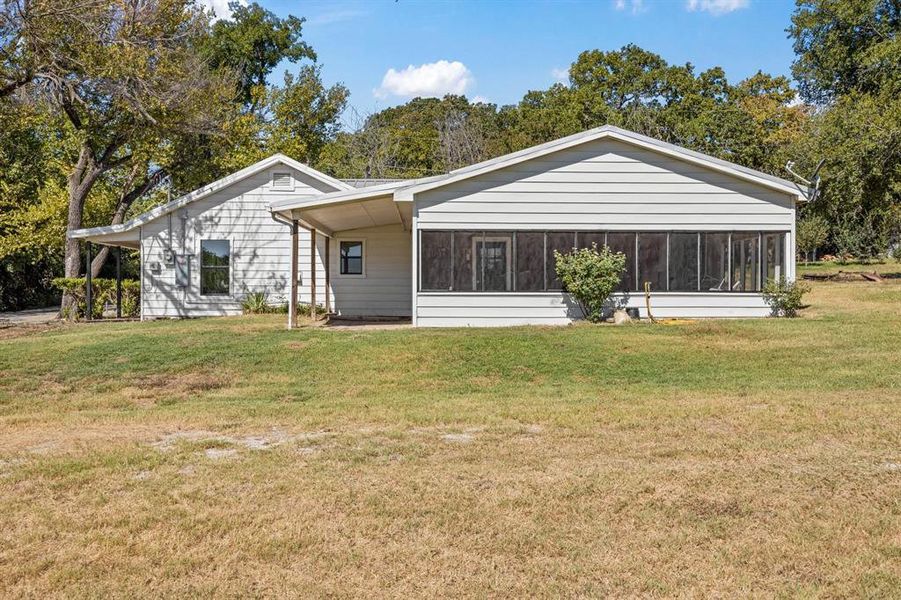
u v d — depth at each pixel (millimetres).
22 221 28156
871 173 29406
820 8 37125
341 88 41219
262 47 45375
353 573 4148
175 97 22734
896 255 47656
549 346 13055
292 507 5113
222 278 21641
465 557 4328
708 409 8273
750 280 16953
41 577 4094
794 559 4254
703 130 43375
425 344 13234
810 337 13570
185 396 10234
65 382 11227
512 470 5926
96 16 20141
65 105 22641
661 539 4543
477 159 44781
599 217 16766
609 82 49812
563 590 3920
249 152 30859
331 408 8852
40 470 6020
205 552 4402
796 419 7645
